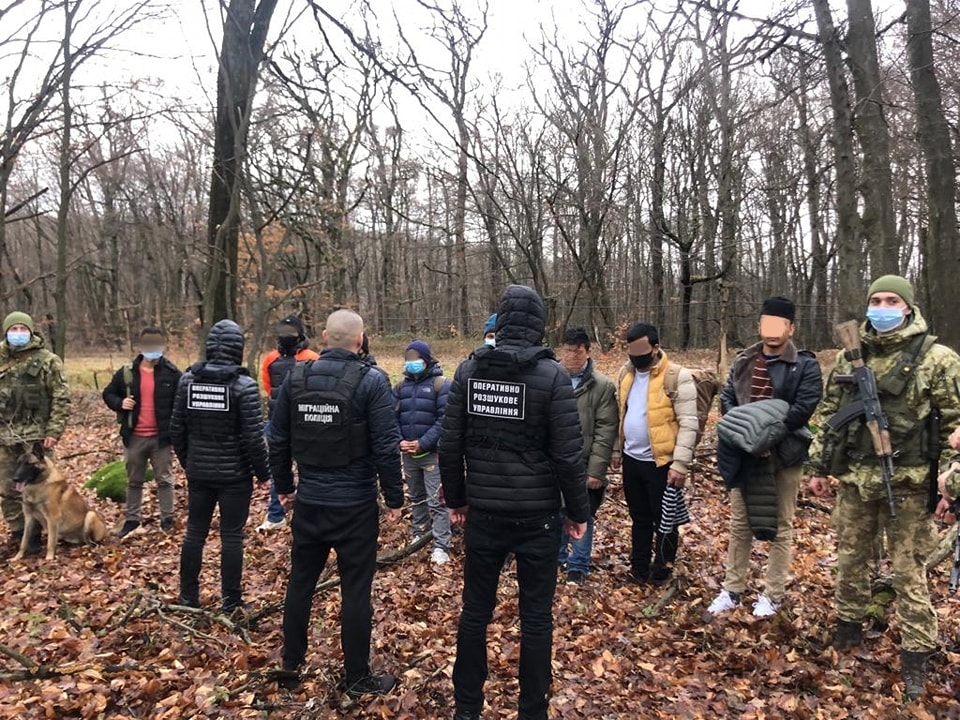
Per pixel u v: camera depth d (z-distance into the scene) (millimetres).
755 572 5230
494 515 3092
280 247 12273
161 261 32750
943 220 8289
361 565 3541
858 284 6602
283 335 6742
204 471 4570
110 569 5805
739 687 3656
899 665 3676
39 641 4336
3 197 13188
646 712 3479
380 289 30875
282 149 12859
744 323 24750
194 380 4578
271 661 3900
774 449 4215
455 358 18891
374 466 3611
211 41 10047
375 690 3537
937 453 3402
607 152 14047
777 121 15766
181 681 3697
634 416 4992
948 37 7648
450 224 24453
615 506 7098
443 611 4730
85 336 33438
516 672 3844
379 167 21188
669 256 20672
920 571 3516
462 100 12000
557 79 14359
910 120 9273
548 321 14516
